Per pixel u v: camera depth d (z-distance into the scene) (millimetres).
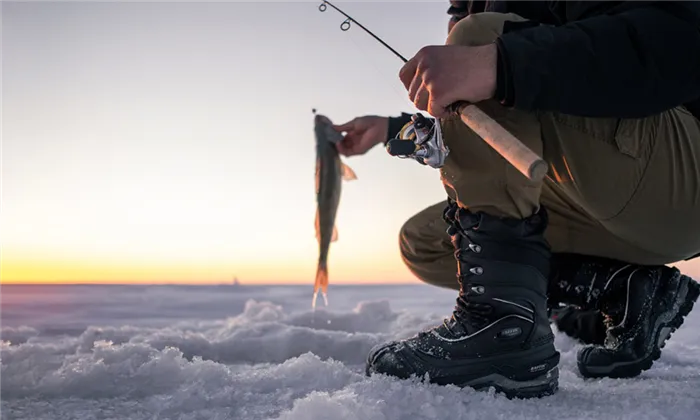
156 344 2320
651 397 1441
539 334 1456
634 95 1306
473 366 1442
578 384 1710
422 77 1351
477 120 1240
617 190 1561
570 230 1924
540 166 1064
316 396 1188
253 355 2352
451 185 1477
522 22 1393
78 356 1880
